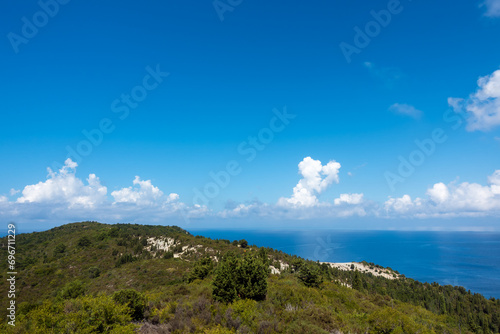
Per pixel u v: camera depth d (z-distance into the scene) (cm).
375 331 2167
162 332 1759
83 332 1498
